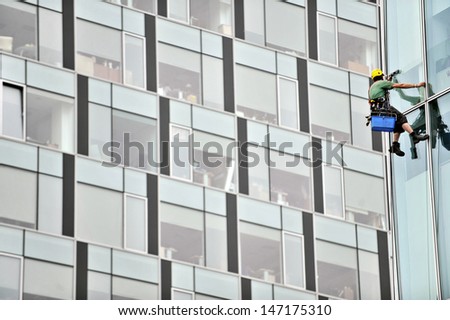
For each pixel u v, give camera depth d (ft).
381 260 299.79
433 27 188.24
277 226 291.17
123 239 273.75
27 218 264.93
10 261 261.24
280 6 303.27
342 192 299.58
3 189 264.31
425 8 190.08
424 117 187.93
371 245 299.79
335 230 297.12
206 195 285.02
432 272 183.32
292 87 299.58
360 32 310.24
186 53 289.94
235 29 296.30
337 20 309.01
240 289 283.38
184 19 291.79
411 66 191.83
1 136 266.36
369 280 297.12
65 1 279.90
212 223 284.20
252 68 296.10
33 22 275.39
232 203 287.07
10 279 260.42
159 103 284.20
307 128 298.76
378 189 303.27
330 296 292.61
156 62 285.84
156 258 276.00
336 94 304.50
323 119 301.22
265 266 287.48
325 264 293.64
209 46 292.81
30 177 267.39
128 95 281.54
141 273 274.16
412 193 188.24
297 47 302.25
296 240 292.20
